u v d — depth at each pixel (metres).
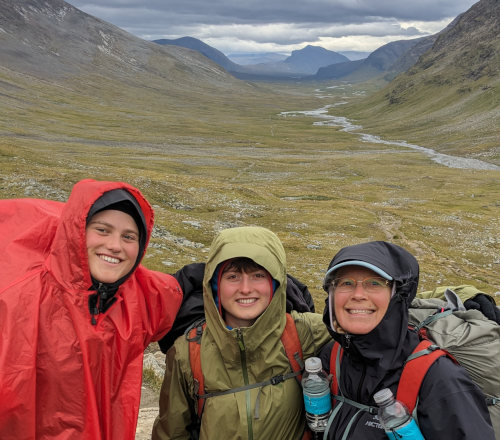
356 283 1.00
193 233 10.90
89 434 0.92
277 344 1.10
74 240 0.93
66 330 0.93
